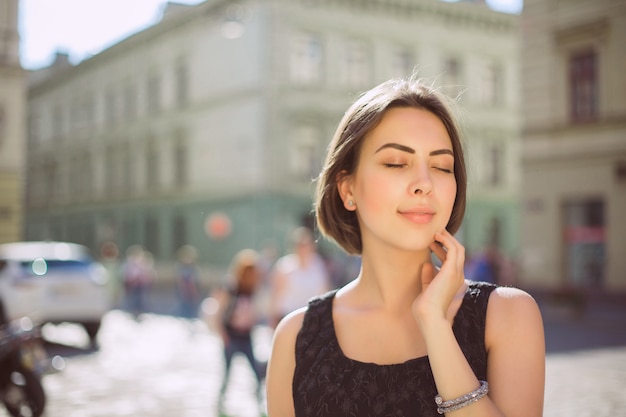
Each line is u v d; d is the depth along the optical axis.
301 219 31.22
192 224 35.31
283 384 1.69
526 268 22.97
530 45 23.09
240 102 31.92
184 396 9.05
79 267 14.57
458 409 1.38
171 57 36.72
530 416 1.43
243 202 31.73
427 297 1.43
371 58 32.66
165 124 37.25
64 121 47.22
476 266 17.50
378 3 32.75
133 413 8.10
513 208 36.19
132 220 40.16
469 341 1.50
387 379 1.52
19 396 7.51
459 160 1.62
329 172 1.67
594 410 7.79
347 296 1.68
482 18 35.38
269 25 30.52
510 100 36.41
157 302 27.00
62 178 47.59
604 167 21.38
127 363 11.95
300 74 31.16
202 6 33.81
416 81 1.64
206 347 14.10
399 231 1.52
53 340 15.27
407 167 1.54
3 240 26.86
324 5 31.55
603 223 21.50
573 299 18.42
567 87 22.23
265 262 20.30
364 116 1.60
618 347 12.99
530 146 23.03
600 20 21.36
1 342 7.45
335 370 1.57
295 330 1.70
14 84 27.06
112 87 41.84
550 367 10.74
